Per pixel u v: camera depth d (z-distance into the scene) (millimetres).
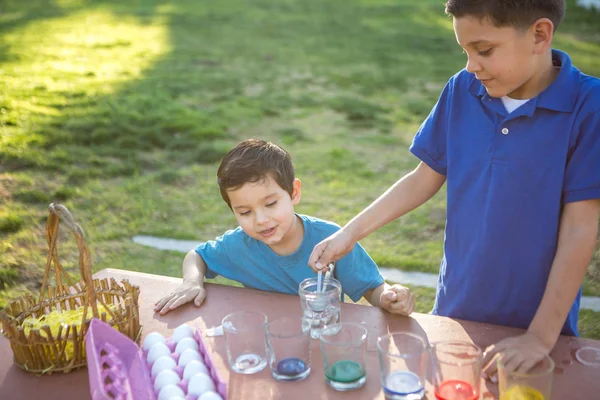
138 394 1607
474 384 1537
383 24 13062
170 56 10273
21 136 6402
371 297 2307
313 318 1883
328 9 14555
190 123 7074
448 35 12133
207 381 1607
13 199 5215
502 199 2002
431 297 3891
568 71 1909
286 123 7336
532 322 1804
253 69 9750
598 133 1847
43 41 10898
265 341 1743
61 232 4738
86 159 6074
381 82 9109
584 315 3689
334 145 6621
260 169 2152
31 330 1716
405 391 1559
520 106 1938
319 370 1726
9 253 4406
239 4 15047
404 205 2215
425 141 2189
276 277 2357
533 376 1460
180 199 5344
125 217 5000
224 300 2127
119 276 2318
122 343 1717
